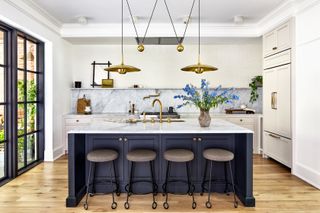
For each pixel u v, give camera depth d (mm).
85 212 2615
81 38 5098
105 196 3045
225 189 3129
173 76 5715
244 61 5730
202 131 2688
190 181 3121
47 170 4055
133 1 3703
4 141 3580
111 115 5156
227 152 2801
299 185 3387
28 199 2934
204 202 2861
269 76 4555
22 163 4059
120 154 3107
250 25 4871
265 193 3109
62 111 5141
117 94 5734
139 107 5727
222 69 5727
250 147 2729
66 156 4977
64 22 4723
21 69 3959
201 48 5707
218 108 5727
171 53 5707
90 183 3117
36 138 4559
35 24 3908
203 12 4180
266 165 4348
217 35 4918
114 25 4855
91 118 5133
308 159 3482
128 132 2695
